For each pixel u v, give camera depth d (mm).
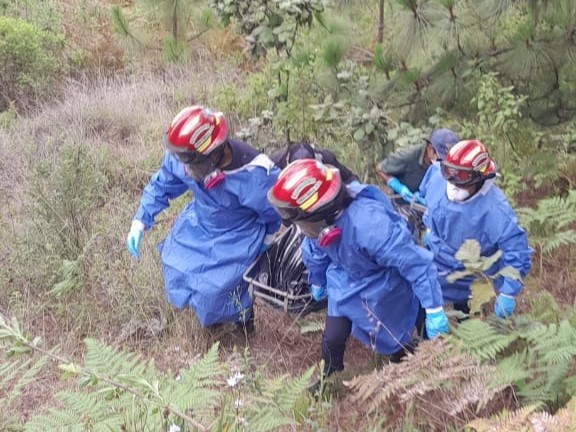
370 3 6988
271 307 5039
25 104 9625
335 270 3980
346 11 6715
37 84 9805
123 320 4984
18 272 5336
